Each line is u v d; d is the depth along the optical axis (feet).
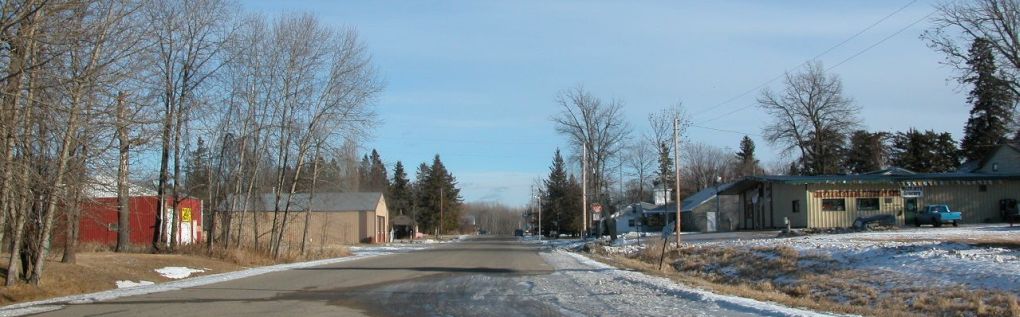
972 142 229.66
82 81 48.19
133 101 52.47
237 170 110.63
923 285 60.75
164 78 82.64
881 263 73.05
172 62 90.02
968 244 76.64
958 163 257.14
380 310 46.70
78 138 51.16
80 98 49.75
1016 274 56.08
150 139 56.34
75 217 63.98
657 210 265.34
